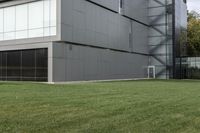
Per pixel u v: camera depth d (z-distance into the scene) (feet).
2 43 121.70
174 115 31.09
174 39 168.45
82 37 117.19
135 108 35.22
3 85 72.79
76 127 24.48
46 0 110.22
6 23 120.98
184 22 190.29
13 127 24.00
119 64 143.23
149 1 174.60
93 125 25.29
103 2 129.80
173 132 23.81
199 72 172.14
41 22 111.34
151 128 24.76
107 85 82.12
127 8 150.41
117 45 141.59
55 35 107.45
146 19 171.94
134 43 158.10
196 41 194.70
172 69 168.55
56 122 26.23
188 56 188.55
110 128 24.34
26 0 114.93
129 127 24.90
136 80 132.36
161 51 171.42
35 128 23.82
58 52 106.32
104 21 131.85
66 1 109.09
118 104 38.34
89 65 121.29
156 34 172.86
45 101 40.57
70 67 111.24
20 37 116.88
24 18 115.96
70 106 36.01
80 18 116.26
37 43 108.78
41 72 107.55
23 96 47.14
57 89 64.23
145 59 171.22
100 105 37.06
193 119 29.17
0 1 121.29
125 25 149.89
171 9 169.27
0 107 34.30
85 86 75.51
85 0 119.34
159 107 36.58
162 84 95.96
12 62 116.98
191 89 70.64
